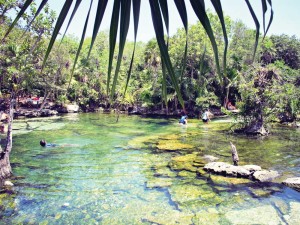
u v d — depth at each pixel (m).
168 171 8.86
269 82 15.80
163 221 5.53
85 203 6.46
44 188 7.40
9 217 5.70
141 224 5.43
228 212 5.87
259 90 15.66
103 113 31.77
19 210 6.04
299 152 11.11
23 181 7.94
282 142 13.25
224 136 15.22
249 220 5.50
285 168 8.90
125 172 8.84
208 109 26.95
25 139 14.62
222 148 12.12
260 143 13.09
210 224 5.38
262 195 6.74
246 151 11.43
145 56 33.06
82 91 34.75
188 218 5.64
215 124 20.58
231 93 28.48
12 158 10.59
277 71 16.31
